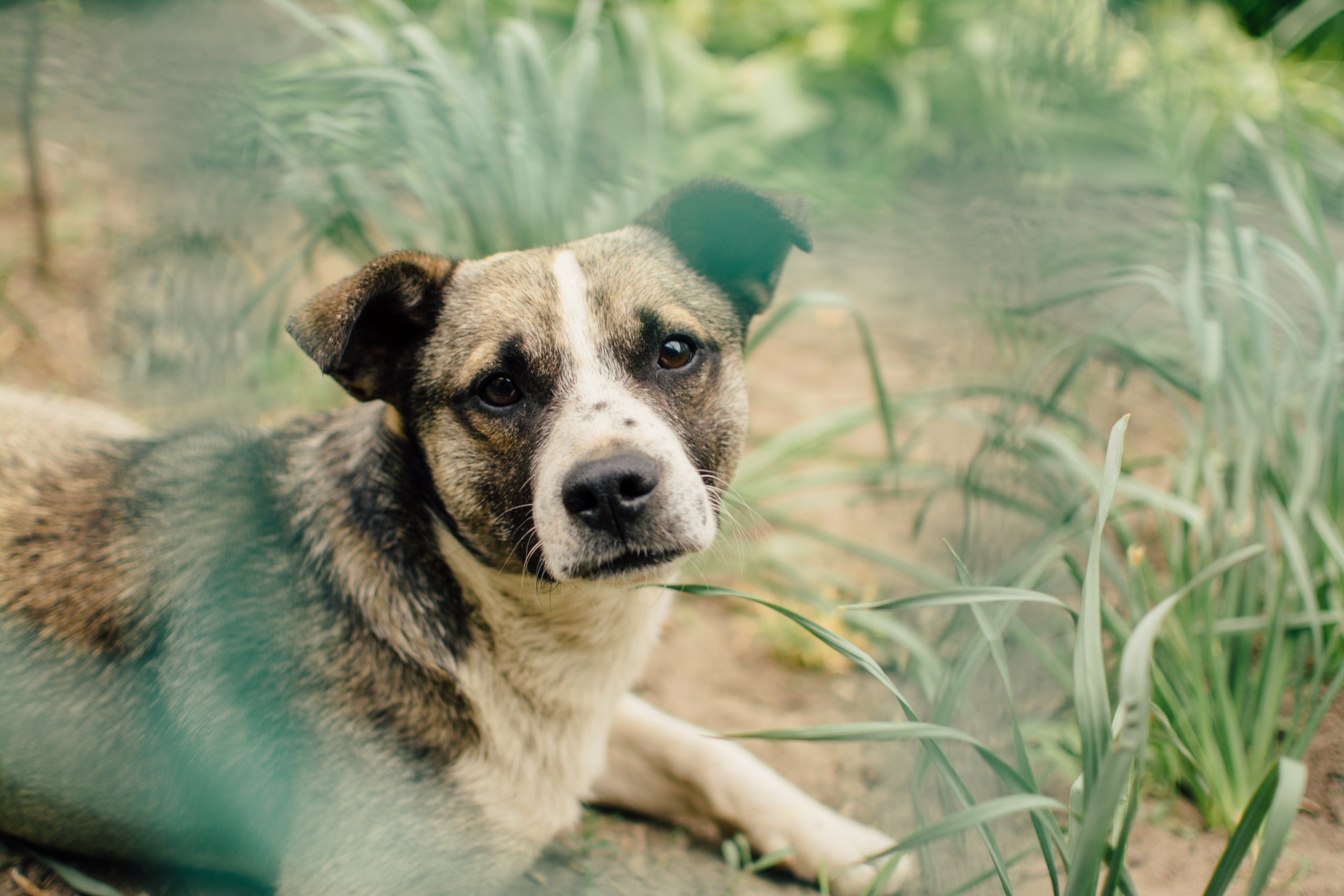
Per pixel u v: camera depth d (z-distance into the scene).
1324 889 2.44
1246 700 2.92
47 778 2.53
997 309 4.31
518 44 4.25
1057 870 2.56
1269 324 4.04
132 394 4.14
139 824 2.57
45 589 2.54
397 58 4.45
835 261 6.47
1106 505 1.88
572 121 4.11
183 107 4.41
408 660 2.47
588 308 2.51
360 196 3.97
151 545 2.58
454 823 2.45
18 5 4.88
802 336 5.77
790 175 7.38
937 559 3.81
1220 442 3.09
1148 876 2.55
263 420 4.17
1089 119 5.59
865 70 8.22
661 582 2.42
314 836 2.41
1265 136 4.80
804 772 3.21
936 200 6.67
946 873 2.61
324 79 3.93
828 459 4.75
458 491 2.53
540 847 2.68
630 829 3.00
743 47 8.58
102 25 4.86
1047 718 3.04
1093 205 5.04
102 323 4.45
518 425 2.48
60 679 2.50
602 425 2.34
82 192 5.07
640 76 4.94
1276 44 6.80
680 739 2.94
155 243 4.30
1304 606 2.95
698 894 2.72
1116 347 3.34
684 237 2.80
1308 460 2.88
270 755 2.44
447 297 2.60
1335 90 6.20
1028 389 3.62
